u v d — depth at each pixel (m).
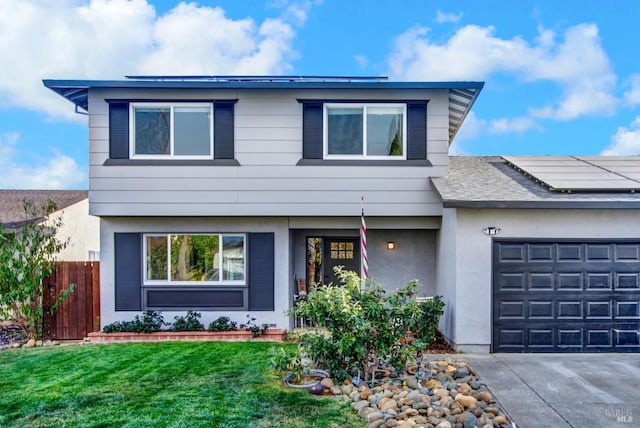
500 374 7.79
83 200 16.73
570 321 9.34
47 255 11.39
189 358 8.89
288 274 11.35
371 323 7.14
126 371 8.05
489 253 9.40
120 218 11.25
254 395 6.79
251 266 11.30
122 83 10.62
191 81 10.69
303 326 11.62
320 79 11.87
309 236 12.45
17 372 8.06
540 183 10.23
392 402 6.25
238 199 10.92
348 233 12.38
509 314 9.38
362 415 6.04
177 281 11.33
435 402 6.31
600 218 9.35
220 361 8.66
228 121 10.93
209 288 11.27
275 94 10.95
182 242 11.37
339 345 7.05
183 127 11.00
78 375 7.84
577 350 9.31
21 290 10.70
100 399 6.67
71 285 11.15
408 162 10.93
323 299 7.40
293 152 10.95
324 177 10.93
